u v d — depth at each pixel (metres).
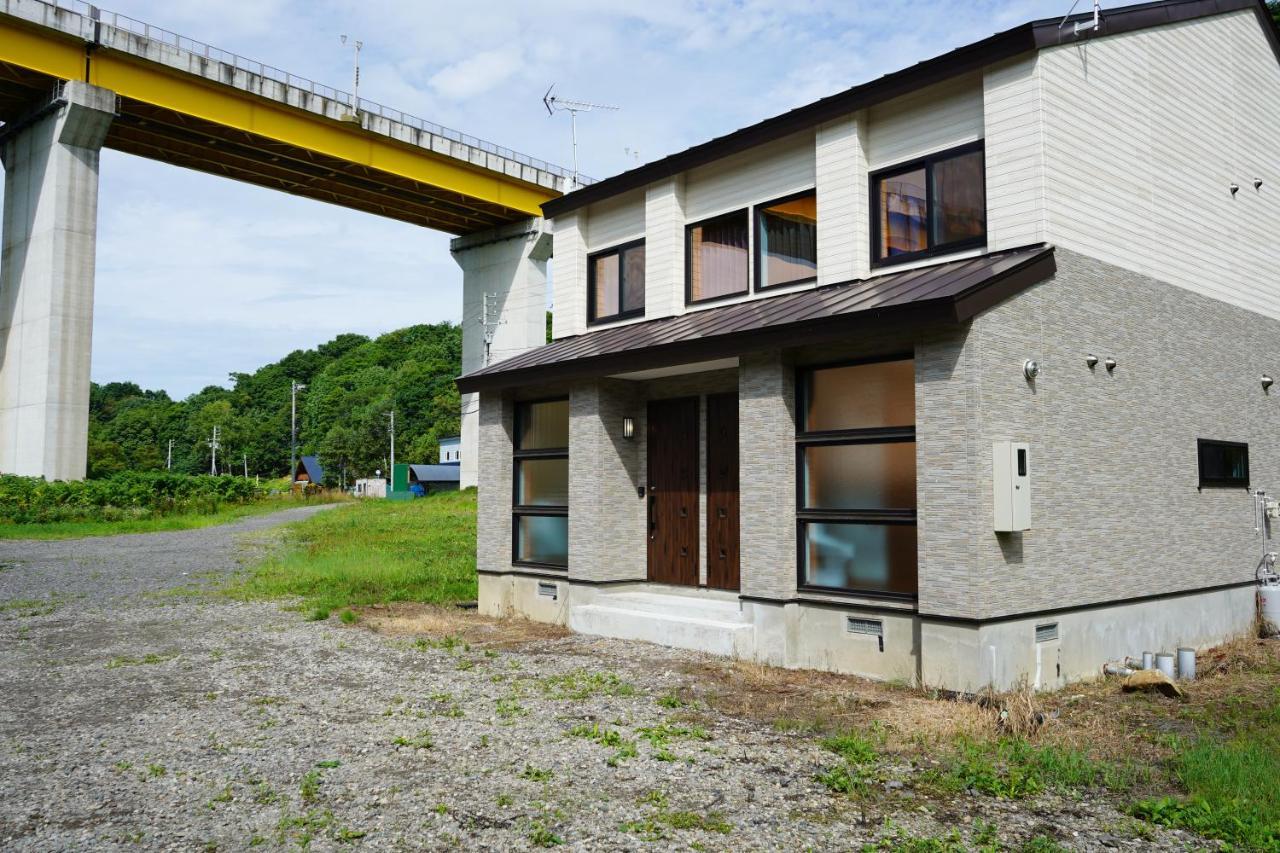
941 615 8.67
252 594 16.28
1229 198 12.84
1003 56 9.85
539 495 14.24
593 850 5.06
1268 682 9.65
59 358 36.22
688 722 7.75
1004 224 9.90
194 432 131.25
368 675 9.66
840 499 9.95
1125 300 10.66
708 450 12.38
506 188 52.78
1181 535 11.34
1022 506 8.59
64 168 36.38
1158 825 5.47
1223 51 12.91
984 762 6.59
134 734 7.39
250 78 39.25
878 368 9.67
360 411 108.81
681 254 13.79
